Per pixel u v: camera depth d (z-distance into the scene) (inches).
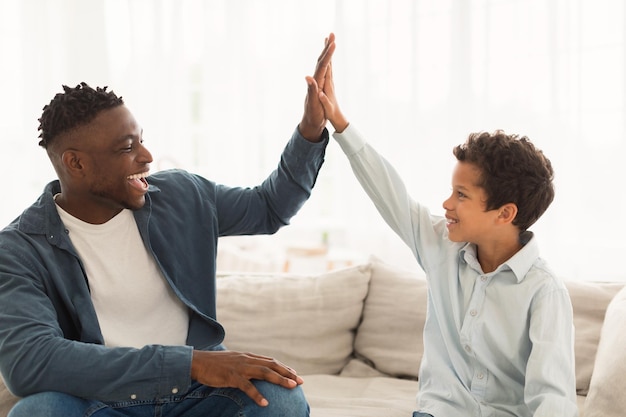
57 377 55.3
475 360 63.5
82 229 64.7
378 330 87.6
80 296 62.4
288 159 69.7
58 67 167.5
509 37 131.3
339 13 151.6
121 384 55.3
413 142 143.6
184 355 56.6
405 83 144.9
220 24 164.7
